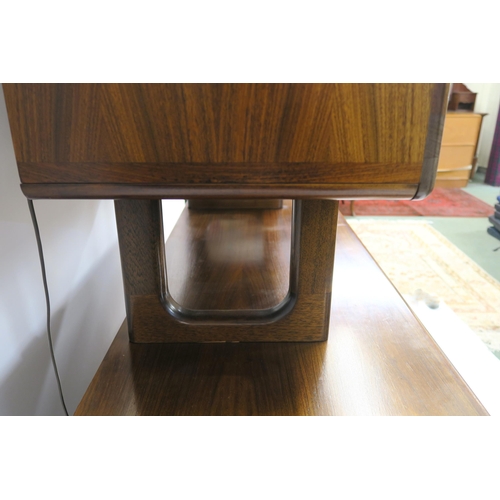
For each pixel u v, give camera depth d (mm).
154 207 474
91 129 307
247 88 298
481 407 431
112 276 912
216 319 527
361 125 307
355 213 3033
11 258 521
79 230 736
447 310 1130
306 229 480
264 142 310
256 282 677
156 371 482
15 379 529
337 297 643
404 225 2750
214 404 435
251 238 903
